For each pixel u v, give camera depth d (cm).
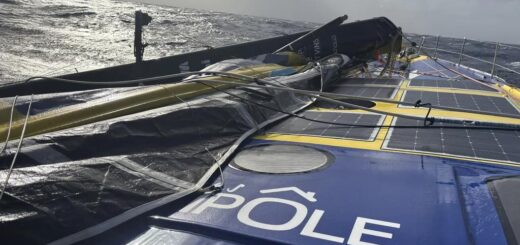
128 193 285
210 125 450
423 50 1427
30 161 298
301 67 796
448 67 1207
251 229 269
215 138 437
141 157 343
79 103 443
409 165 382
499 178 345
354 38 980
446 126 504
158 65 701
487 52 5812
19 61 2373
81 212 251
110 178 292
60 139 331
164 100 488
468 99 686
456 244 251
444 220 279
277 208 298
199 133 431
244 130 472
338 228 271
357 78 889
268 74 693
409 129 496
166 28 4859
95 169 294
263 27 6875
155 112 423
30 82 566
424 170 370
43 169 275
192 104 469
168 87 512
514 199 301
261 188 334
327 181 346
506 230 264
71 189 262
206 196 318
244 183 344
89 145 341
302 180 349
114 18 5984
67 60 2562
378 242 254
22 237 222
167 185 315
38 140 324
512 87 788
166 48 3084
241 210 295
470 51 5828
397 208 298
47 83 581
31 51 2748
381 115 564
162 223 277
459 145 436
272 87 523
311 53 918
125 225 267
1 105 397
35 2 7294
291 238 258
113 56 2838
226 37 4481
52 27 4266
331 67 819
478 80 912
